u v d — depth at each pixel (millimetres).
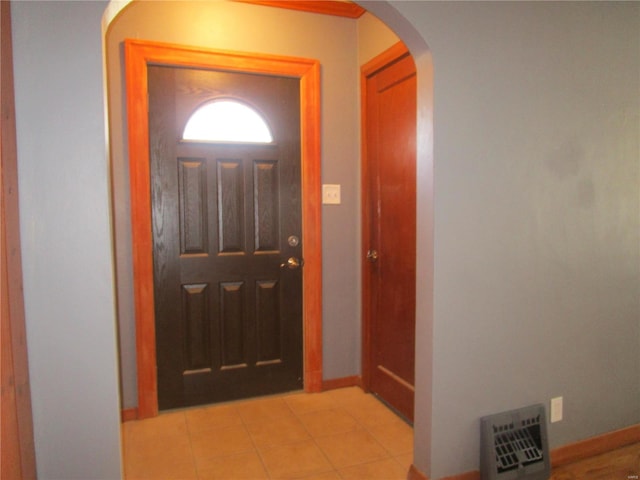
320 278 2844
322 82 2781
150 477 2010
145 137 2439
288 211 2783
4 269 1172
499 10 1815
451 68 1750
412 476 1934
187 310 2639
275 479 1998
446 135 1760
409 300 2428
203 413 2617
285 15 2670
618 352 2176
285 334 2850
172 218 2562
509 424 1921
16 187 1269
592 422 2145
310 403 2748
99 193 1349
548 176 1956
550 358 2027
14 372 1219
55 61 1298
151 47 2410
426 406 1851
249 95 2648
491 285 1887
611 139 2074
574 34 1961
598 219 2074
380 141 2643
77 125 1323
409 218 2389
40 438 1354
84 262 1350
